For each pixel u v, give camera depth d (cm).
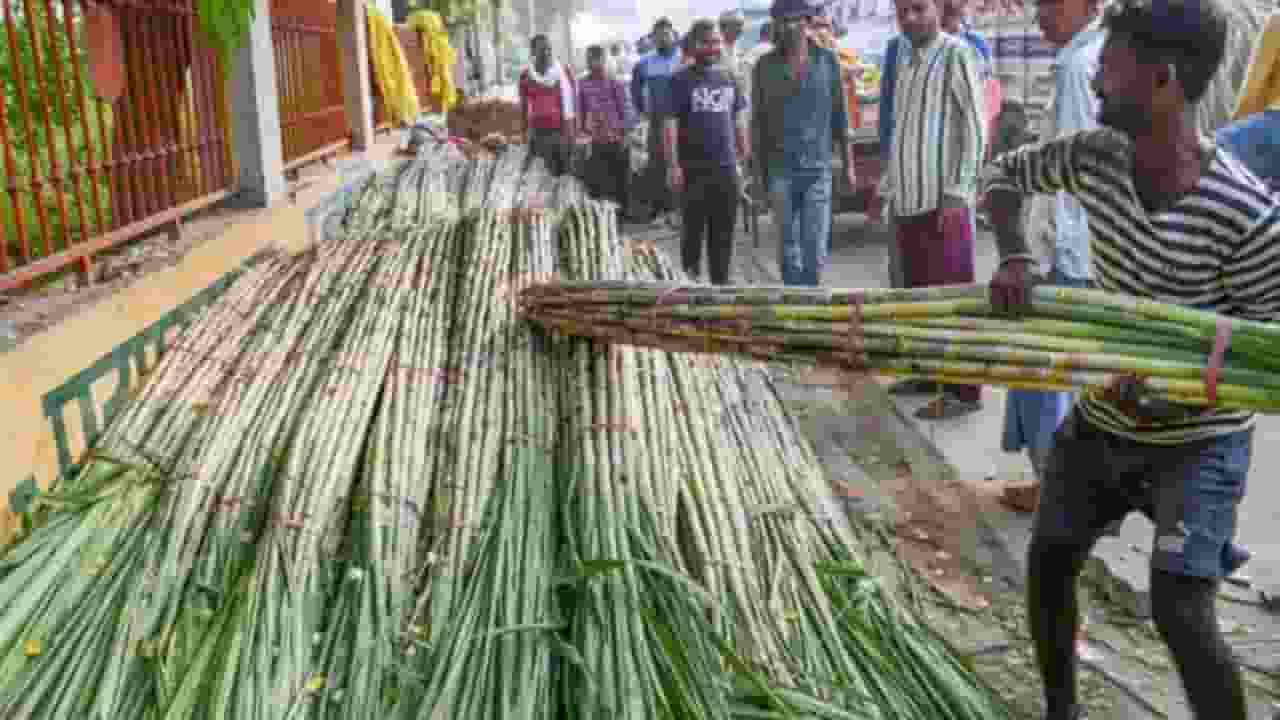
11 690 313
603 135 1352
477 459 405
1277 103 434
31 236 517
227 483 394
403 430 418
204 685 312
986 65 839
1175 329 295
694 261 956
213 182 683
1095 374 304
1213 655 301
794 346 369
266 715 300
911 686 333
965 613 433
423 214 844
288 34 937
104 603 344
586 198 977
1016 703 378
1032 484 525
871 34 1577
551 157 1352
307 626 333
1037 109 902
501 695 304
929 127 650
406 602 348
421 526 383
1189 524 303
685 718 298
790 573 366
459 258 596
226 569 360
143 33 582
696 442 426
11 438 385
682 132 906
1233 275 296
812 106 806
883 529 501
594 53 1345
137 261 559
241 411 436
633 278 620
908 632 353
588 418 419
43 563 359
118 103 558
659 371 463
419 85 1795
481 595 343
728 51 1291
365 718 302
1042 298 314
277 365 480
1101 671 398
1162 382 295
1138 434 314
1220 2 282
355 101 1170
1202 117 512
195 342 507
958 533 500
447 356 485
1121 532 502
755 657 326
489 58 2527
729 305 393
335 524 376
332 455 402
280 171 788
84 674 318
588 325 454
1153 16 279
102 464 416
